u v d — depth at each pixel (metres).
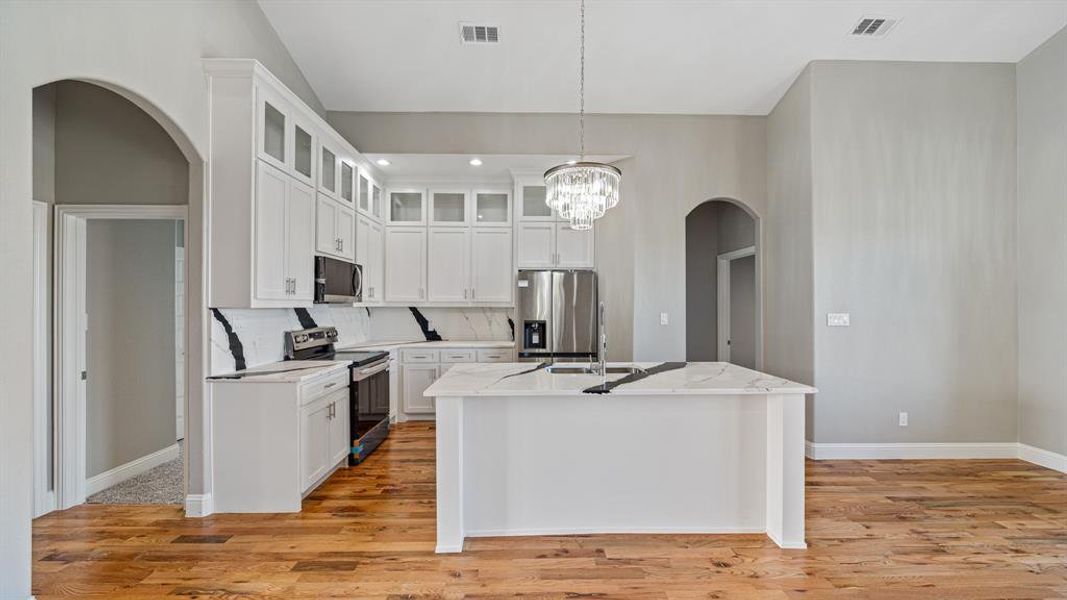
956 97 4.00
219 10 3.00
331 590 2.12
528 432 2.64
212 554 2.42
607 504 2.66
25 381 1.88
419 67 4.11
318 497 3.15
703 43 3.81
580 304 4.95
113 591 2.11
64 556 2.39
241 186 2.87
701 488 2.67
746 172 4.83
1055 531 2.66
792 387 2.46
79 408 3.02
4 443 1.82
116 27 2.26
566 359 4.94
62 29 2.02
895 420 3.96
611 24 3.62
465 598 2.06
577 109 4.74
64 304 2.93
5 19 1.81
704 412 2.67
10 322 1.83
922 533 2.64
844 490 3.25
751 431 2.68
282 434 2.91
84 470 3.07
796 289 4.20
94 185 2.93
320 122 3.69
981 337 3.96
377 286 5.19
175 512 2.91
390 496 3.16
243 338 3.25
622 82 4.32
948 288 3.97
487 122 4.79
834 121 3.98
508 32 3.70
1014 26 3.60
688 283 6.65
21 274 1.87
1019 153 3.97
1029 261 3.88
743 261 6.56
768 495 2.64
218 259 2.87
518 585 2.16
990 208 3.98
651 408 2.66
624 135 4.84
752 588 2.14
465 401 2.61
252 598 2.06
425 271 5.38
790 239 4.32
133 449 3.53
